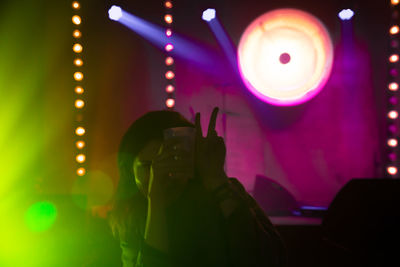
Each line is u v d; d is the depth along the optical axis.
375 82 4.32
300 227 2.67
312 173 4.49
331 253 1.77
